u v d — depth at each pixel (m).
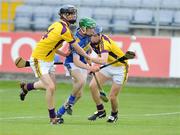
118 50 33.16
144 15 60.75
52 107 31.30
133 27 59.31
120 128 30.02
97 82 33.16
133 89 56.09
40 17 62.69
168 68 56.16
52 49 31.19
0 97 48.31
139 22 60.72
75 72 32.69
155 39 56.16
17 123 31.77
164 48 56.06
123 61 33.25
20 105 42.97
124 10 61.75
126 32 60.88
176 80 57.34
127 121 34.66
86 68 32.12
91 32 32.53
